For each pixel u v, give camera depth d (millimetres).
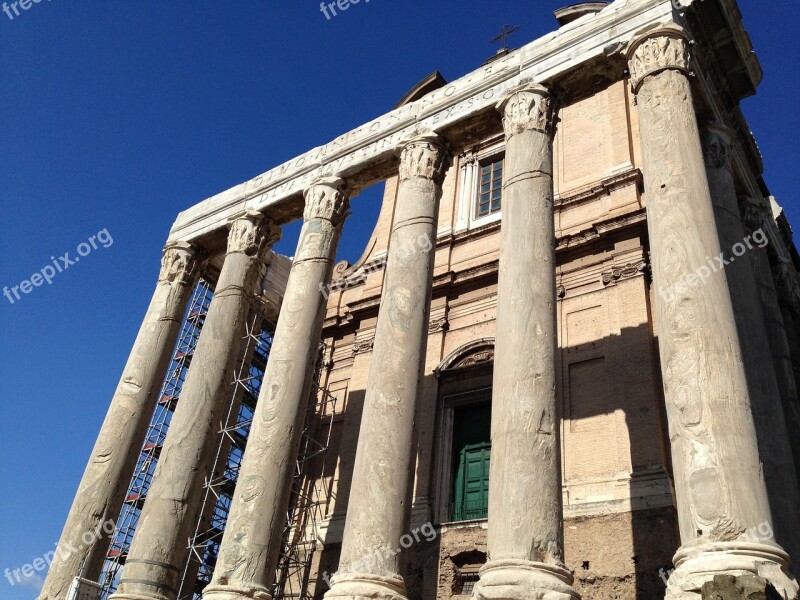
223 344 18797
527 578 10227
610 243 22438
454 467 22188
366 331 27328
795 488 12875
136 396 19641
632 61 14789
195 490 17062
